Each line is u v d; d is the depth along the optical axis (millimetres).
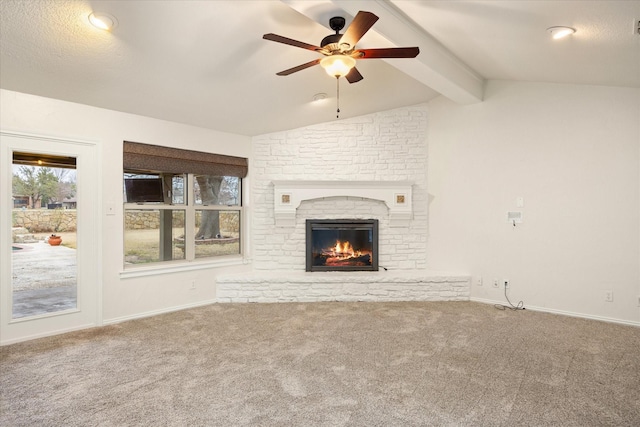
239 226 5395
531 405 2324
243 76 3750
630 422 2145
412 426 2105
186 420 2168
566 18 2674
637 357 3080
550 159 4469
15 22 2582
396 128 5426
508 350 3227
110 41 2908
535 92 4562
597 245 4176
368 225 5359
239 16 2844
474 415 2213
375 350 3229
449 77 4070
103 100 3805
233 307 4672
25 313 3531
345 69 2756
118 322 4070
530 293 4605
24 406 2316
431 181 5402
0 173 3373
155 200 4547
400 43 3268
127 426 2107
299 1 2600
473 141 5031
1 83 3273
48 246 3664
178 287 4590
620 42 2932
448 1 2740
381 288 4980
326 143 5410
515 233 4715
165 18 2730
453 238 5215
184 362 2982
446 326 3895
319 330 3773
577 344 3377
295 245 5375
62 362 2982
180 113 4336
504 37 3238
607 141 4109
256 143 5379
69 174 3791
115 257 4078
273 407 2305
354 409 2279
